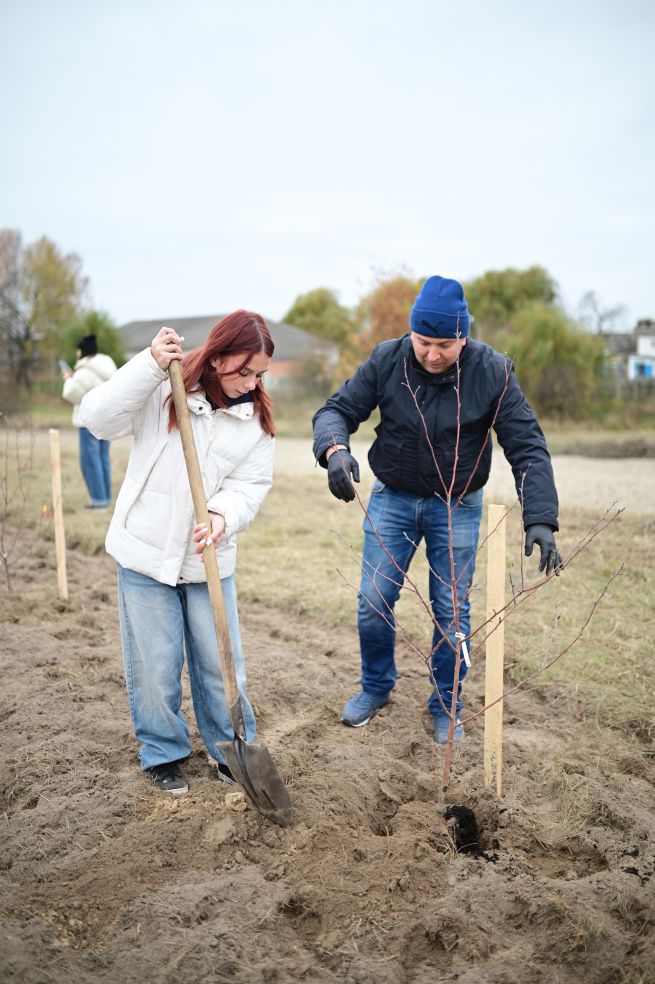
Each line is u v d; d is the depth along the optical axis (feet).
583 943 7.14
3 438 57.98
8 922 7.11
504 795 9.72
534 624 15.79
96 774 9.82
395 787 9.89
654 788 10.16
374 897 7.80
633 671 13.55
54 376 115.75
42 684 12.69
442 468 10.56
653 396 73.72
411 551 11.41
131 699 9.59
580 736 11.59
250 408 8.98
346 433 10.89
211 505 8.82
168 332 8.30
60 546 16.96
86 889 7.77
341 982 6.75
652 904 7.64
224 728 9.65
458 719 11.50
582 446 54.75
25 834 8.63
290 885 7.93
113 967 6.75
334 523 25.61
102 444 27.14
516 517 26.48
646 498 32.14
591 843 8.73
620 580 18.74
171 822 8.83
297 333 141.49
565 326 74.08
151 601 9.09
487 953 7.17
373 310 73.92
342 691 13.00
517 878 8.06
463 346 10.30
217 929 7.16
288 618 16.92
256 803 8.74
